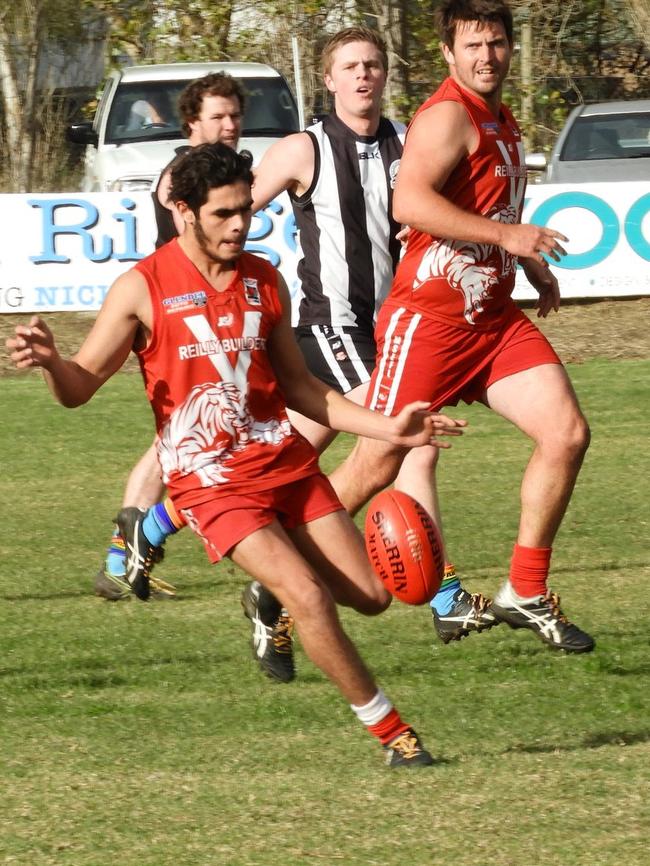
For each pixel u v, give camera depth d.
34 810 15.86
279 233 56.34
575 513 31.67
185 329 16.50
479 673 20.89
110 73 78.38
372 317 24.69
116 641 22.88
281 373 17.44
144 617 24.31
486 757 17.27
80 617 24.36
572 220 59.50
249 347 16.69
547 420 20.81
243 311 16.67
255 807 15.81
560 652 21.81
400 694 19.95
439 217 20.00
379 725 16.83
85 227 57.62
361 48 24.20
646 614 23.95
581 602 24.73
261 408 16.88
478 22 20.38
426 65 79.25
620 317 58.19
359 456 21.66
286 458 16.97
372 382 22.05
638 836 14.73
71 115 89.19
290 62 78.62
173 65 65.44
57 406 46.16
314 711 19.30
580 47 91.06
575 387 47.75
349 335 24.52
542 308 22.98
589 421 42.28
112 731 18.62
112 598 25.42
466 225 19.92
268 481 16.72
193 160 16.12
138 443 40.53
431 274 21.06
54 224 57.53
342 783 16.48
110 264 57.88
